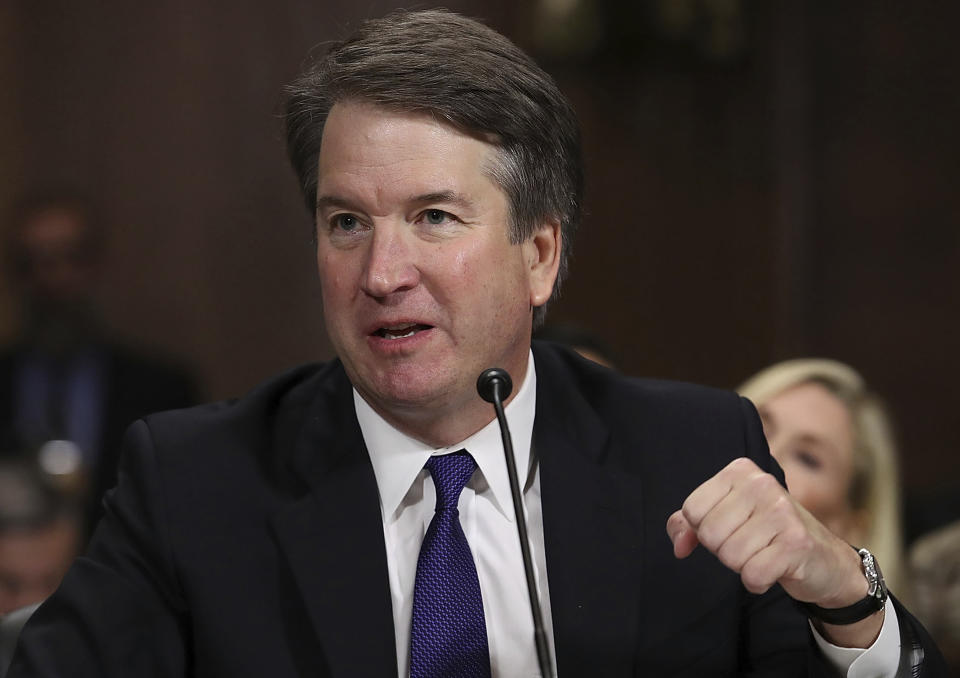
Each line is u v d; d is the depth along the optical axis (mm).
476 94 2854
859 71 10047
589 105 9852
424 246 2861
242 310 9664
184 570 2984
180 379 8227
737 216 10125
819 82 10086
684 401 3357
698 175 10078
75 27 9547
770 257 10141
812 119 10078
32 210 8398
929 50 9969
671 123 9992
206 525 3037
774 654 3125
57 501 5320
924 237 10023
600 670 2986
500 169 2912
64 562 5328
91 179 9570
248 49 9648
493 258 2910
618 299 10125
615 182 10016
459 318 2879
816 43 10047
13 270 8555
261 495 3094
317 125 3018
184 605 3008
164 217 9625
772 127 10055
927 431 10023
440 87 2834
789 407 5375
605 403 3348
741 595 3146
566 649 2998
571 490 3141
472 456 3119
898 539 5348
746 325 10156
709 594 3088
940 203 9984
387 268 2826
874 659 2855
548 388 3322
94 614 2963
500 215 2924
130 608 2979
